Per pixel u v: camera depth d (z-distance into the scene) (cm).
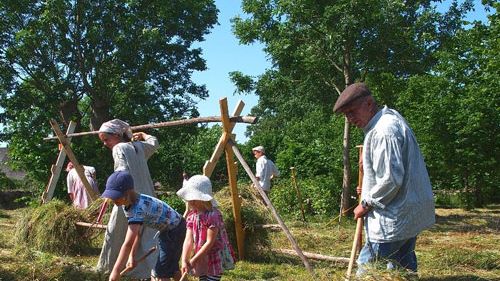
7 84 2562
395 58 1534
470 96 1572
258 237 855
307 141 2591
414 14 1616
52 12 2373
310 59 1515
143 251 617
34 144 2094
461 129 1623
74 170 1103
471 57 1636
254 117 780
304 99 1873
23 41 2423
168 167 3412
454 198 2194
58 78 2569
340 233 1167
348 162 1582
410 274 470
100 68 2577
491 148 1616
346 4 1381
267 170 1533
